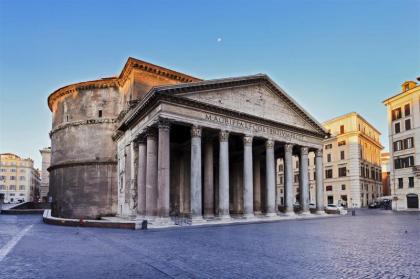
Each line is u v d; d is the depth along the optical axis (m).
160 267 12.46
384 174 102.12
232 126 35.81
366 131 80.31
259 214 45.34
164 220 29.98
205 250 16.31
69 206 49.59
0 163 136.50
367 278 10.56
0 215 51.97
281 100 41.75
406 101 58.59
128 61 42.41
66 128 52.28
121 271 11.88
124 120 39.94
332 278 10.59
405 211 56.25
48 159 99.69
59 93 54.47
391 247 17.00
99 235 23.12
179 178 43.66
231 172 50.12
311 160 83.06
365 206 74.31
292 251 15.88
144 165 36.25
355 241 19.39
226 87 35.66
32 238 21.73
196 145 32.56
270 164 39.41
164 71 44.38
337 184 76.94
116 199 47.66
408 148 57.81
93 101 51.00
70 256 14.98
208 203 36.34
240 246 17.59
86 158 49.47
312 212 48.47
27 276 11.27
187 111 32.44
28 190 141.25
